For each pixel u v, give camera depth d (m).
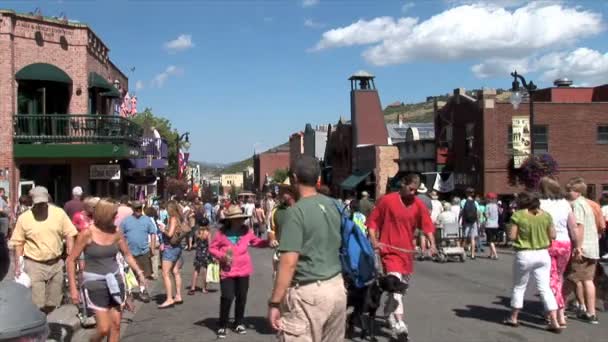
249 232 9.27
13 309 4.58
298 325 4.93
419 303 11.34
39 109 26.03
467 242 20.98
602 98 41.56
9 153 25.11
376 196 45.81
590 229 9.67
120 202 12.24
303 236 4.95
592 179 34.41
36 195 8.34
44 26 26.02
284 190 8.93
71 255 7.02
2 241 5.00
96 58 29.41
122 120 26.84
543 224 8.97
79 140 25.81
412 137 44.81
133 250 11.51
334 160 58.62
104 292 7.01
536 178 26.59
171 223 11.46
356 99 52.81
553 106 34.09
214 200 33.31
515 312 9.30
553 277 9.24
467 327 9.30
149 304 11.72
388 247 8.55
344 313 5.10
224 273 9.02
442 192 37.31
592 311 9.61
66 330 8.46
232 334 9.12
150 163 34.41
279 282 4.86
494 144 33.44
